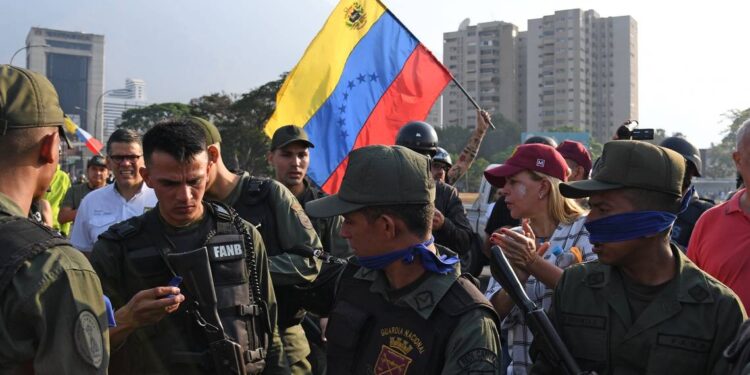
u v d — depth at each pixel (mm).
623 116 142500
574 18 134375
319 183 6152
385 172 2084
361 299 2252
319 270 3234
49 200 7363
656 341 2053
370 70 6449
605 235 2133
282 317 3262
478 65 139625
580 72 135125
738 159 3238
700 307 2053
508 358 3719
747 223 3211
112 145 4539
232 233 2756
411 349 2086
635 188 2105
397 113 6453
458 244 4832
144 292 2297
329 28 6395
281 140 4766
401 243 2115
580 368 2146
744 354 1818
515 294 2250
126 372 2566
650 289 2135
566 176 3291
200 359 2531
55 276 1663
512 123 95062
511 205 3320
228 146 56625
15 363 1628
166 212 2664
